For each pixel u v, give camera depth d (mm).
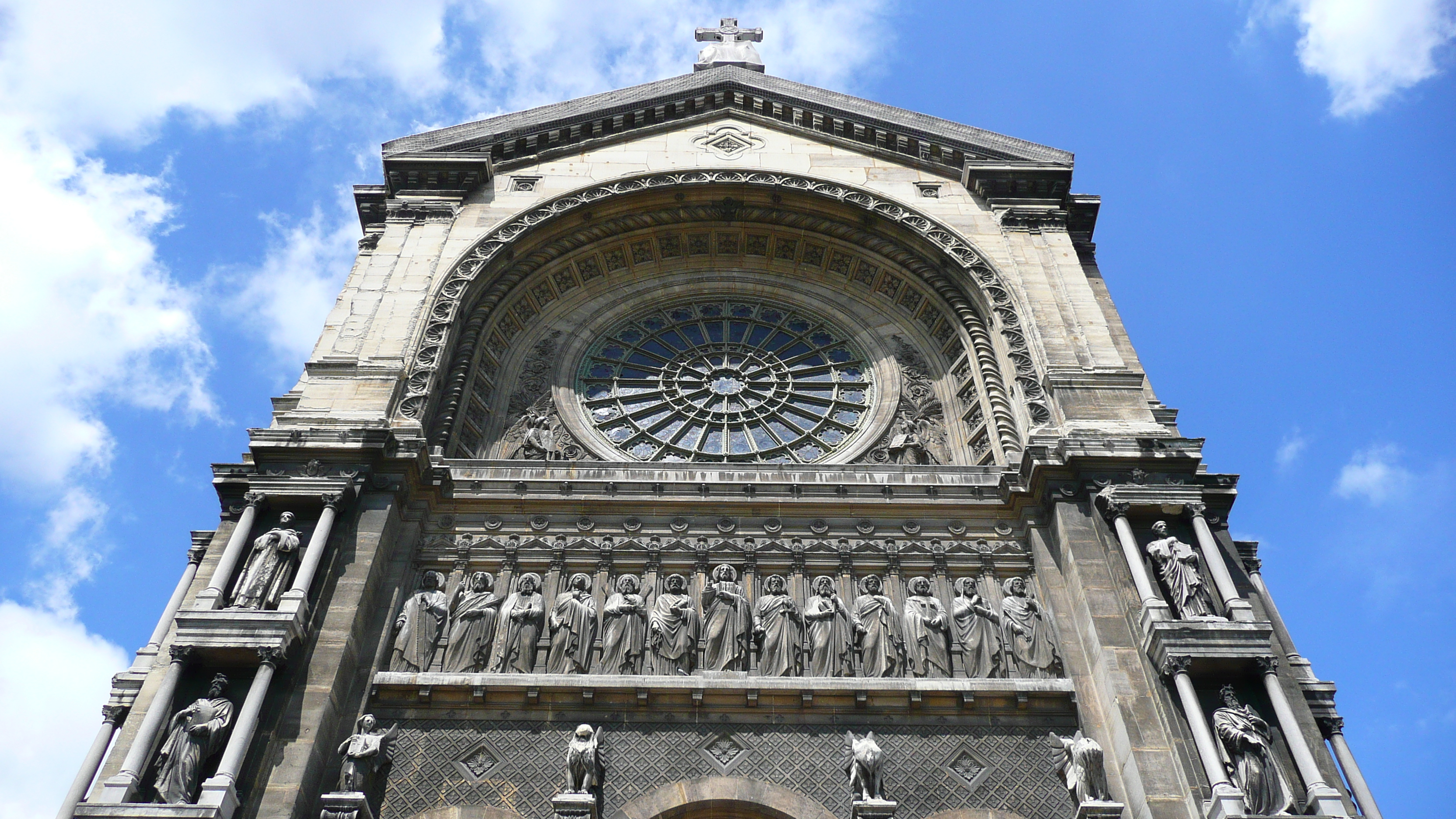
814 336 31672
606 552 23375
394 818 19297
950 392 29453
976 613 22344
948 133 33656
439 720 20609
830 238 32406
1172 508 22531
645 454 28531
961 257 30125
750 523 24172
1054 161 32562
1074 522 22953
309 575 21016
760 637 22000
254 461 23344
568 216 31469
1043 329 27641
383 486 23344
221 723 18719
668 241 32906
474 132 33250
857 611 22484
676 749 20328
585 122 34094
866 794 19156
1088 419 25172
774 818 19500
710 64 38969
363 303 27953
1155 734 19328
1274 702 19172
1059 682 21078
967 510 24359
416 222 30641
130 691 21719
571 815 18594
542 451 27547
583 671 21344
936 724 20750
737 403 30016
